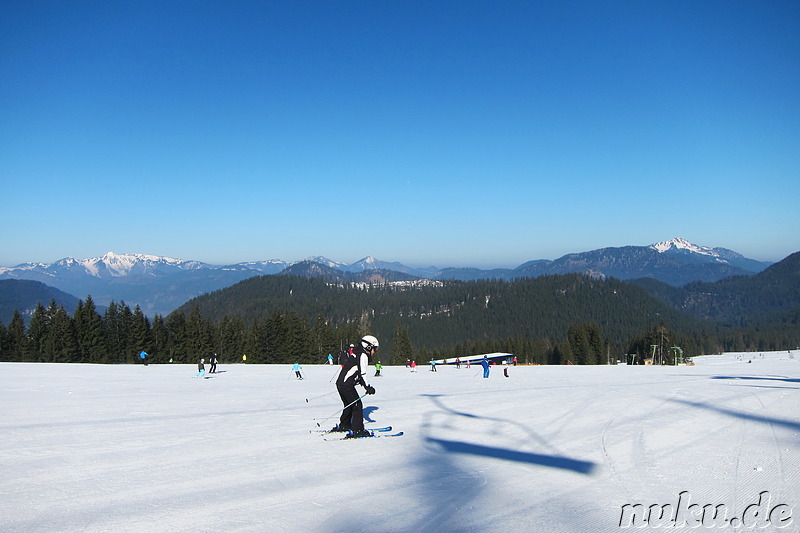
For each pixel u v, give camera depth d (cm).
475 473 634
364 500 522
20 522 450
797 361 7362
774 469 663
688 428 973
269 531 434
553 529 446
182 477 605
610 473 639
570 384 2239
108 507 493
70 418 1095
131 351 7481
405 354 9481
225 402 1463
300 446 795
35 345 7188
